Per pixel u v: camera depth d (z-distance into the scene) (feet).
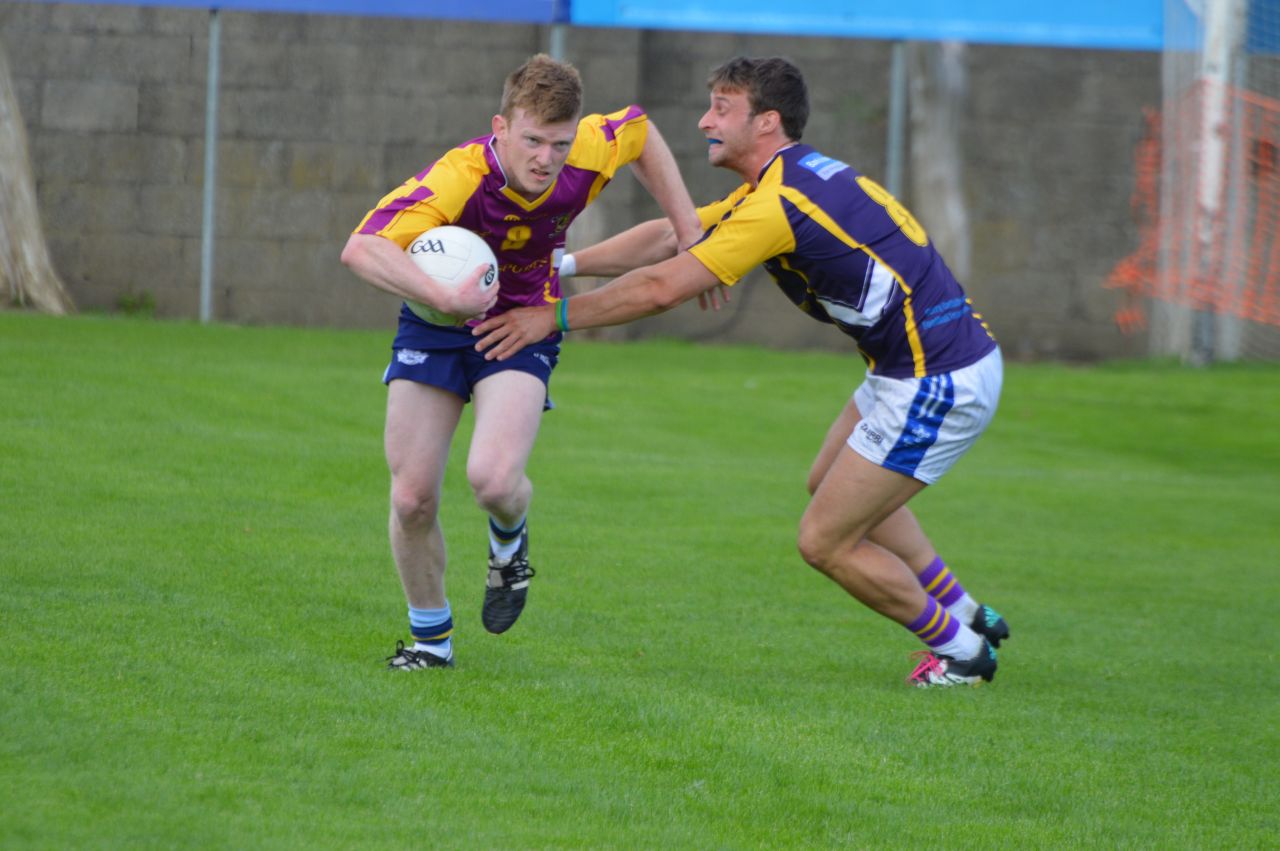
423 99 188.55
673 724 48.39
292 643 55.11
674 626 65.46
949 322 56.29
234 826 36.73
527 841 37.83
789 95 55.98
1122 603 77.00
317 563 69.51
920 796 43.83
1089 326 193.57
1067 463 125.80
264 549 71.10
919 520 97.30
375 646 56.39
